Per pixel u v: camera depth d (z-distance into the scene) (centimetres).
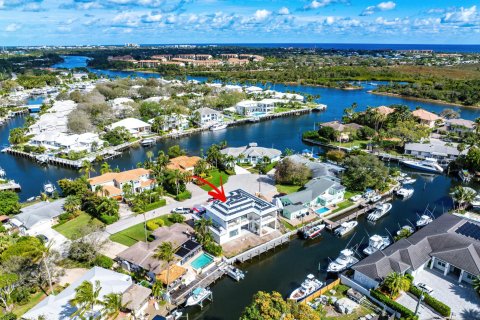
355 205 10088
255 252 7888
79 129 16275
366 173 10900
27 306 6088
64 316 5509
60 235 8356
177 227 8206
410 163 13250
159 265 6738
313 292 6638
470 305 6178
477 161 11944
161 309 6200
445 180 12275
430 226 8125
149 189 10975
